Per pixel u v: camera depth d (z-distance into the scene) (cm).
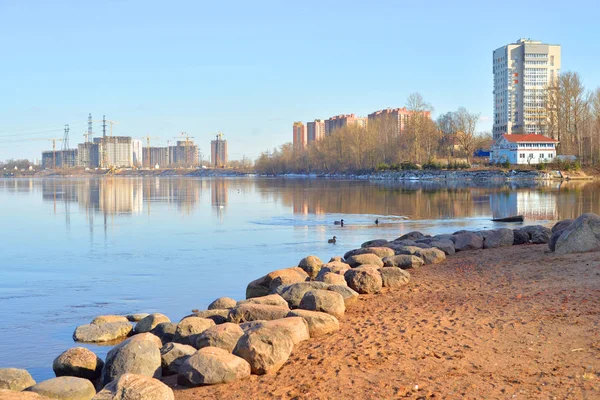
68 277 2303
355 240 3331
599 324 1138
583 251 1997
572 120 13188
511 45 19212
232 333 1118
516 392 838
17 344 1408
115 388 849
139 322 1456
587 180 11056
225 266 2520
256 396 907
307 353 1098
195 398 920
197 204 6525
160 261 2673
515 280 1688
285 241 3309
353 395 871
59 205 6569
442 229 3869
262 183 13238
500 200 6431
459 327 1208
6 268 2525
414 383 901
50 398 861
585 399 800
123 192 9575
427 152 14550
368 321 1329
